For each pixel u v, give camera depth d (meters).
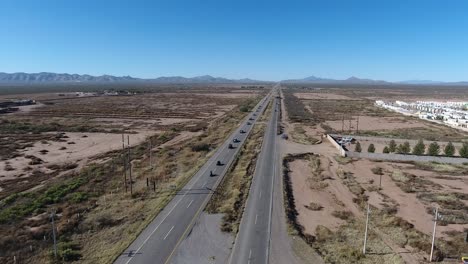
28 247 38.03
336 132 120.00
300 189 60.44
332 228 45.03
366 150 92.25
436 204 53.91
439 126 137.75
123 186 59.84
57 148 96.75
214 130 121.50
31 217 47.31
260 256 36.56
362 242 40.88
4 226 43.94
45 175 70.00
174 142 104.31
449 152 81.94
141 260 35.69
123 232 42.06
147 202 51.72
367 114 175.00
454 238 42.28
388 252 38.41
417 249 39.47
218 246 38.59
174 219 45.50
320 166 74.56
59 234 41.22
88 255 36.78
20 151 92.88
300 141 101.50
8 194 58.03
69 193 56.94
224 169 69.44
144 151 89.88
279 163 75.31
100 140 108.38
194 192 55.69
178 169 70.56
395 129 130.00
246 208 49.62
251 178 63.56
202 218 45.84
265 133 113.19
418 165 76.56
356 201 54.59
